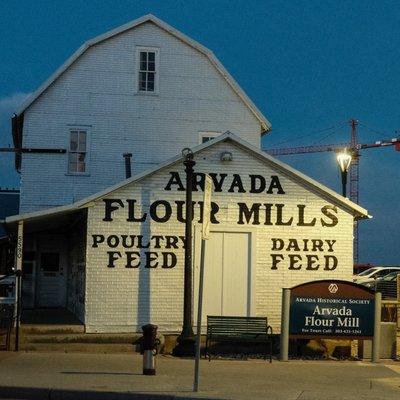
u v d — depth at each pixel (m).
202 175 18.31
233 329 16.30
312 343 17.20
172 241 18.14
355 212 18.92
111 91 28.02
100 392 11.63
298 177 18.66
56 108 27.61
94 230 17.83
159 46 28.44
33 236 25.77
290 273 18.53
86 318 17.62
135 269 17.94
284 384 12.98
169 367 14.70
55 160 27.47
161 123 28.20
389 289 35.16
